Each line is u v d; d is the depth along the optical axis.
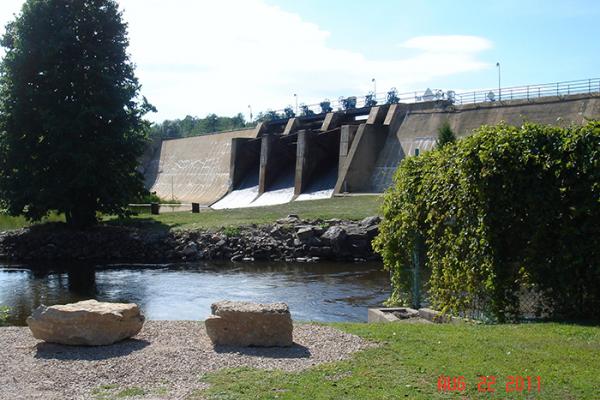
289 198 64.12
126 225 45.25
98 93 42.41
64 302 24.98
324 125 66.88
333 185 61.41
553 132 12.61
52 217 52.31
